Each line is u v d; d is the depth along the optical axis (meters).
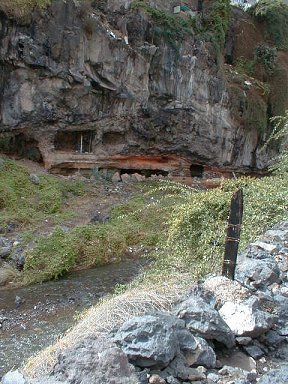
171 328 2.72
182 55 17.59
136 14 16.91
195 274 4.25
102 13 16.77
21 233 11.57
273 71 21.78
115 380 2.38
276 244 4.83
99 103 16.59
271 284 3.86
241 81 20.19
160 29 17.06
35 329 7.28
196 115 18.36
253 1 26.14
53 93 15.54
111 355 2.46
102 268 10.68
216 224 4.99
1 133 15.51
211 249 4.68
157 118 17.84
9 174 14.38
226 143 19.69
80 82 15.73
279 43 23.19
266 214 5.34
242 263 4.12
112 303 3.30
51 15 14.82
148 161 18.86
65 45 15.17
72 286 9.51
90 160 17.34
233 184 6.00
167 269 4.90
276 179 6.62
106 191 16.30
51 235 10.98
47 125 16.05
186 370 2.64
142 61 16.83
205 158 19.44
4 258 10.39
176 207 5.73
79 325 3.28
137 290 3.61
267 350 3.09
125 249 11.40
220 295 3.31
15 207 12.87
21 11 14.17
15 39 14.45
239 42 22.12
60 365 2.54
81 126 16.72
